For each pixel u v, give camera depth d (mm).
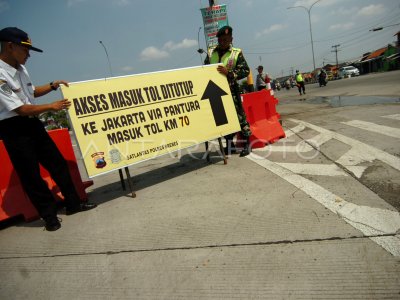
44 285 2312
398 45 52438
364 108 8086
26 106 3002
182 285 2055
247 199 3213
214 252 2357
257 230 2570
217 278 2064
